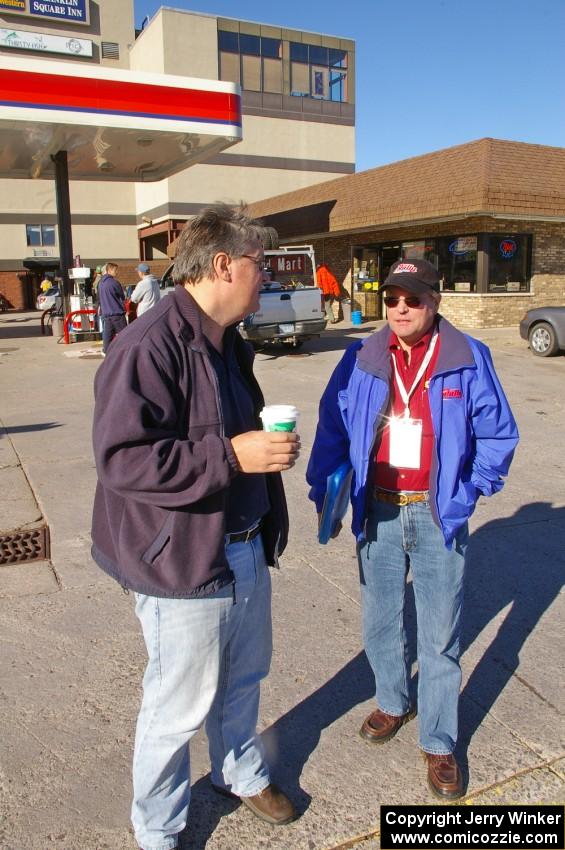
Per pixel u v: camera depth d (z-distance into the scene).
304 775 2.51
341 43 35.41
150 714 1.98
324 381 10.39
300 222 21.34
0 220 34.19
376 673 2.69
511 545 4.48
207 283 1.87
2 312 34.28
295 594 3.84
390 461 2.40
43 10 30.39
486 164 14.77
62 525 4.86
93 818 2.29
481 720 2.81
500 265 16.41
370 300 20.08
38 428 7.75
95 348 14.91
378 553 2.52
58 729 2.72
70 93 13.77
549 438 7.14
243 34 32.88
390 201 17.34
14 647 3.30
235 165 33.31
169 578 1.82
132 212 35.84
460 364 2.25
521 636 3.42
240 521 2.00
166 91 14.68
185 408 1.82
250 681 2.21
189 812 2.34
